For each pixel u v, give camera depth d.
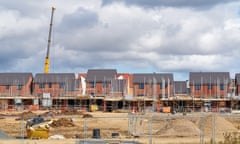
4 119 76.31
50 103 115.00
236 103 112.94
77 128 61.28
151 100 114.69
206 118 51.88
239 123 67.38
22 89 121.00
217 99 113.88
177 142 41.16
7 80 122.00
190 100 113.19
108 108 113.94
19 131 56.72
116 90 120.06
